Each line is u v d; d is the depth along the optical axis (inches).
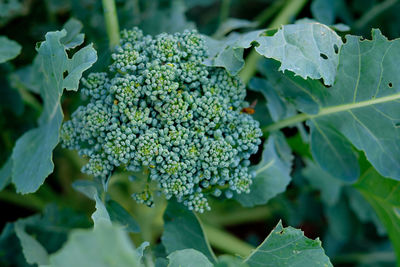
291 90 21.1
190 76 19.3
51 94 20.2
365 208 24.8
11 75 23.1
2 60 21.7
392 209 21.3
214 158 19.1
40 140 20.8
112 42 21.0
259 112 22.7
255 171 20.4
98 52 21.0
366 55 20.0
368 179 21.3
